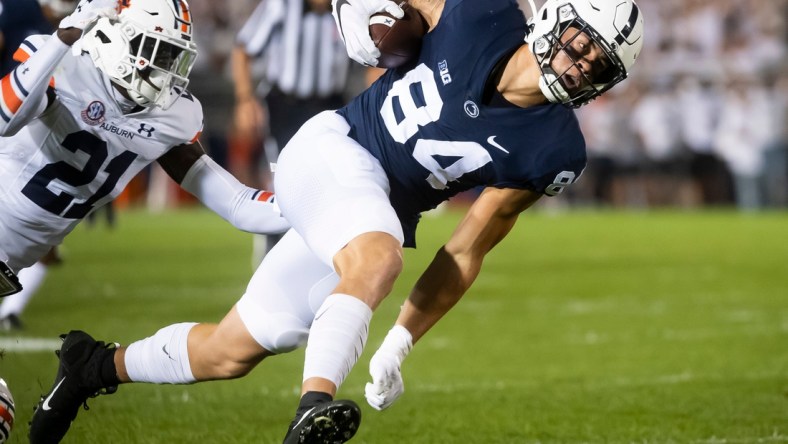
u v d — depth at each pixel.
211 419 13.97
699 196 50.81
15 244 12.12
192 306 22.78
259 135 49.53
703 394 15.70
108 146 11.81
